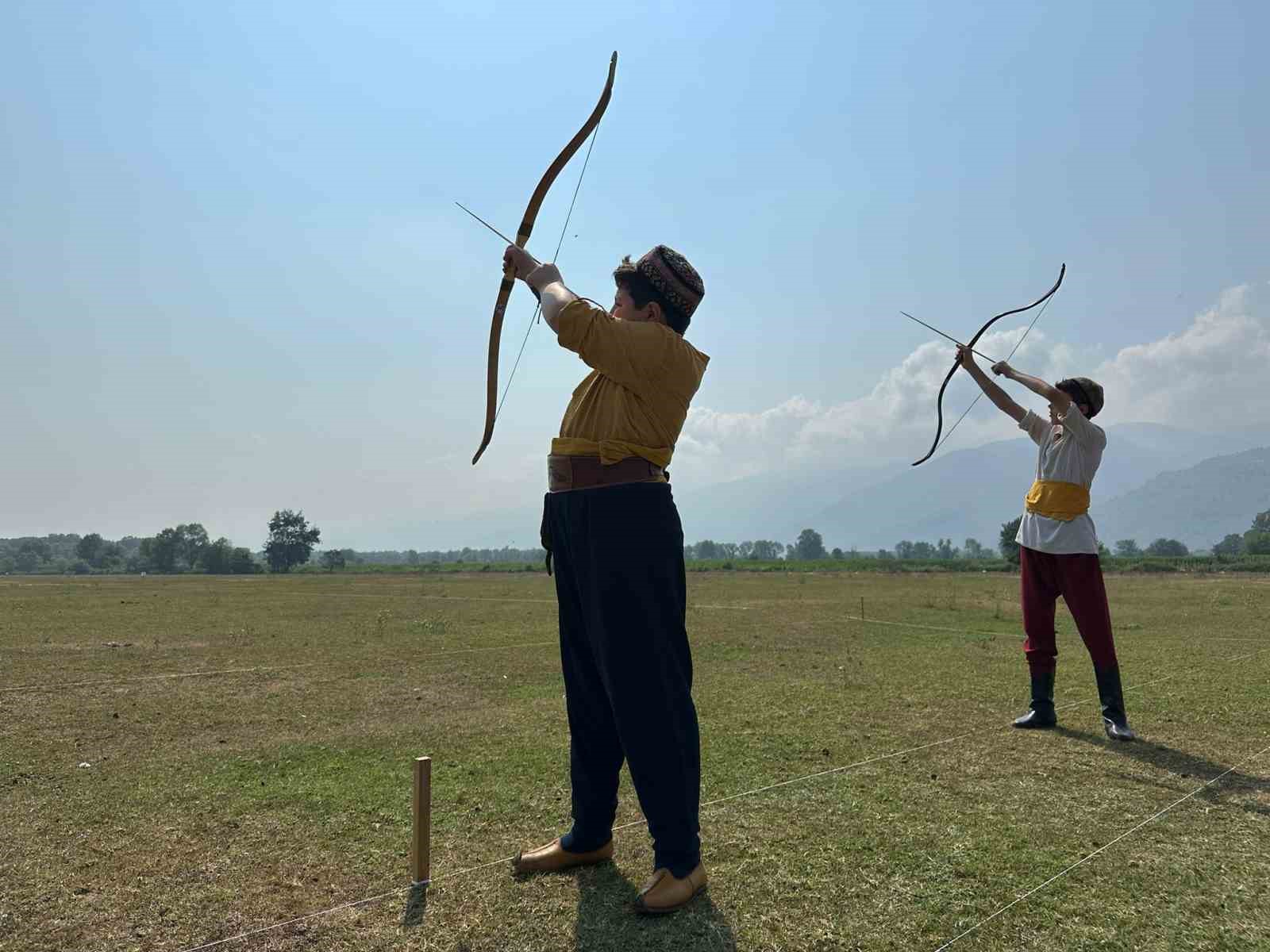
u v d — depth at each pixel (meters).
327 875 2.81
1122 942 2.26
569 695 2.85
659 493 2.62
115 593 22.73
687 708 2.63
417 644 9.80
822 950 2.22
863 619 12.59
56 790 3.93
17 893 2.69
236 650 9.36
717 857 2.86
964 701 5.75
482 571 49.94
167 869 2.90
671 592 2.62
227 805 3.65
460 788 3.85
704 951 2.22
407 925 2.41
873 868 2.75
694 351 2.71
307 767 4.32
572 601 2.81
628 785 3.88
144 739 5.06
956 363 5.43
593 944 2.26
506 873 2.80
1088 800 3.44
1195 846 2.91
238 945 2.31
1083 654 7.86
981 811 3.31
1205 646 8.40
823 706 5.61
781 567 45.03
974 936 2.29
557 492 2.70
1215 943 2.25
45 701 6.29
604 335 2.48
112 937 2.38
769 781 3.79
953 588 21.89
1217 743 4.36
